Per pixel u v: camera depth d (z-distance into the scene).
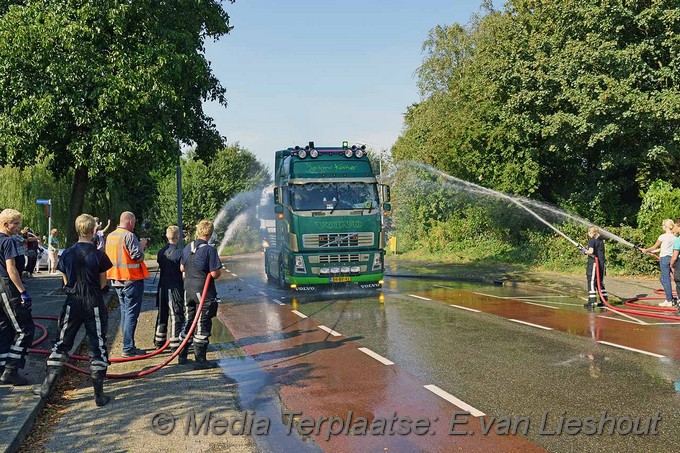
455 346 9.10
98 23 13.88
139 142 14.31
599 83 18.61
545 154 23.94
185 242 40.19
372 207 15.38
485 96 24.95
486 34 35.31
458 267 24.77
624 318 11.69
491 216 27.59
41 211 29.61
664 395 6.41
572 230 21.42
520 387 6.79
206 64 17.55
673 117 16.75
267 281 20.59
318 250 15.03
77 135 14.32
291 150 17.78
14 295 6.81
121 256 8.72
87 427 5.67
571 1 19.78
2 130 13.65
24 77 13.52
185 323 8.64
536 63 20.48
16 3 14.49
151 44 14.67
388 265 27.53
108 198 32.34
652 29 18.44
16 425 5.32
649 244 18.27
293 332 10.69
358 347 9.19
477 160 26.16
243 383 7.21
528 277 19.62
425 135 34.16
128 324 8.77
